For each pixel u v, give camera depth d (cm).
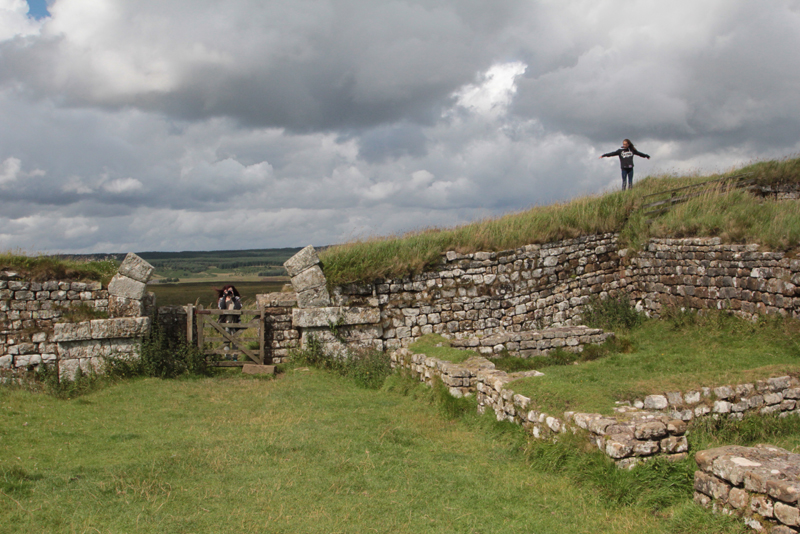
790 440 624
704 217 1356
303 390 1003
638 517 434
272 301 1273
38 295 1071
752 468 382
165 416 816
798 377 718
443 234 1423
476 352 1038
